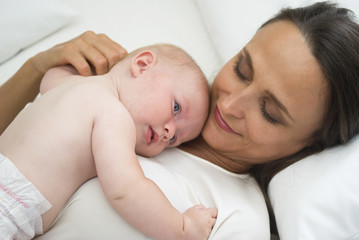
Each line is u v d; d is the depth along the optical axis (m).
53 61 1.11
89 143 0.83
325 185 0.88
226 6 1.50
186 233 0.80
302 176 0.94
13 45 1.52
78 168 0.83
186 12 1.67
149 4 1.69
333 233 0.84
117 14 1.66
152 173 0.88
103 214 0.79
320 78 0.85
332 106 0.89
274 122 0.91
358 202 0.84
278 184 0.98
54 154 0.80
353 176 0.87
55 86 0.95
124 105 0.94
